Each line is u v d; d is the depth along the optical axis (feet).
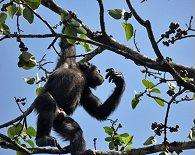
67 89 52.11
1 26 35.53
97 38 39.45
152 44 33.58
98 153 42.16
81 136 47.85
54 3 39.42
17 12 35.19
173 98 35.29
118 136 43.57
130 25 36.27
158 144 40.37
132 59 33.94
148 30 33.06
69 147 46.73
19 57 35.96
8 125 39.32
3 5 34.94
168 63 34.12
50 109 47.80
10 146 38.63
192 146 38.45
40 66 38.06
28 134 43.11
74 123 48.93
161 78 35.17
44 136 46.26
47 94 48.55
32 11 33.30
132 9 32.91
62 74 52.60
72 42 34.71
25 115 40.16
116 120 43.70
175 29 35.27
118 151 41.68
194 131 39.06
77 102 53.67
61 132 48.85
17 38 34.50
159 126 37.76
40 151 41.27
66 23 34.12
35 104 48.26
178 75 34.30
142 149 40.75
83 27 36.17
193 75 40.29
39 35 32.55
